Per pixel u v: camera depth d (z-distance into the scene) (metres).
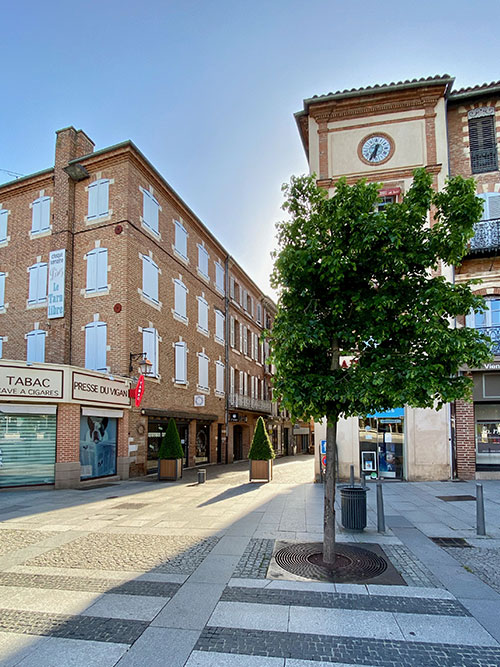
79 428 14.39
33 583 5.39
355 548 6.68
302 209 6.79
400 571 5.71
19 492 12.91
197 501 10.97
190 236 23.59
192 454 22.41
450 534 7.58
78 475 14.14
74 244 18.36
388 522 8.45
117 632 4.14
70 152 18.72
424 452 14.06
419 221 6.18
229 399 27.72
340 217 6.00
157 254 19.83
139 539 7.38
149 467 18.17
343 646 3.87
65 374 13.94
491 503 10.36
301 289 6.45
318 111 15.72
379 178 15.18
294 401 6.02
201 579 5.46
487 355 5.72
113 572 5.76
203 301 24.83
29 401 13.44
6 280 19.55
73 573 5.74
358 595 4.94
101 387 15.26
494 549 6.71
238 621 4.33
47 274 18.64
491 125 15.16
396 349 6.23
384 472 14.36
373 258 6.07
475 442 14.43
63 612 4.57
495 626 4.22
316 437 14.72
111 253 17.61
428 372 5.52
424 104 15.17
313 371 6.48
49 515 9.50
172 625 4.26
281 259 6.18
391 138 15.23
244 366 32.19
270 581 5.36
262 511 9.55
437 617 4.41
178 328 21.53
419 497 11.15
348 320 6.41
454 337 5.62
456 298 5.84
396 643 3.92
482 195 14.91
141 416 17.53
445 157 14.81
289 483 14.32
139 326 17.91
